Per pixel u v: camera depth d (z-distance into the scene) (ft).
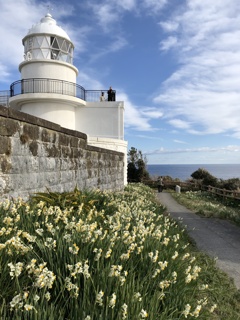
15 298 5.98
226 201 56.34
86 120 61.05
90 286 7.48
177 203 51.57
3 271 7.33
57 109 55.67
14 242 8.04
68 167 23.40
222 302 11.65
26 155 16.47
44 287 6.88
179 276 10.37
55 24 58.95
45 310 6.38
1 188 14.01
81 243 9.25
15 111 15.01
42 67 54.19
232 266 16.43
